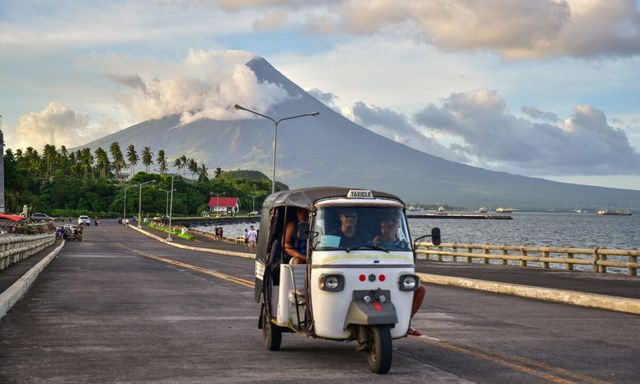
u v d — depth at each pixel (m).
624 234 159.00
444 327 12.22
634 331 11.87
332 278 8.58
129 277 23.47
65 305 14.88
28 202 177.75
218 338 10.81
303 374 8.23
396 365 8.81
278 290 9.69
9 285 16.77
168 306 14.93
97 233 100.06
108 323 12.25
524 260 31.14
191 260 37.66
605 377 8.15
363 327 8.46
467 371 8.45
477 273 26.39
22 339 10.46
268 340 9.77
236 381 7.81
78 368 8.41
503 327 12.25
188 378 7.94
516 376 8.19
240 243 69.44
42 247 43.25
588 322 13.02
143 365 8.65
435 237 9.09
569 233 165.50
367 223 8.97
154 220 155.62
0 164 117.94
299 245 9.70
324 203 8.98
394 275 8.71
